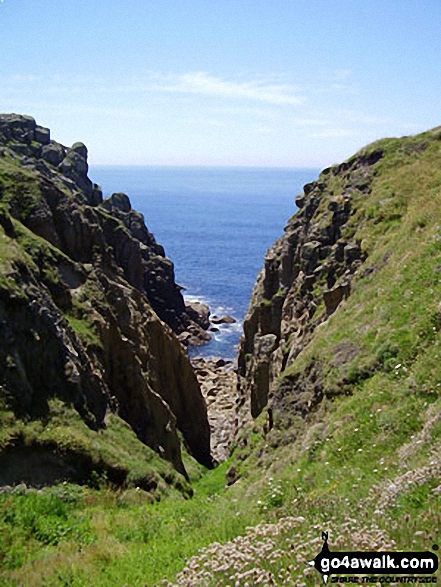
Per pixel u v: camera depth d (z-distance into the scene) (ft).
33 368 84.64
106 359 120.37
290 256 164.45
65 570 44.27
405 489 34.96
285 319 150.41
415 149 145.18
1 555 48.96
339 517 37.40
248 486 78.18
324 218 146.10
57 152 279.69
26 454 74.59
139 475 84.99
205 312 349.20
